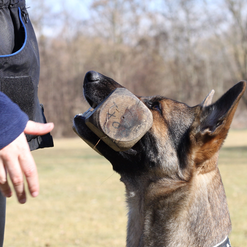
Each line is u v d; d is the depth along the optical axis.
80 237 5.81
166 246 2.71
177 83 40.06
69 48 40.47
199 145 2.76
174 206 2.73
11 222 6.78
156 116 2.91
